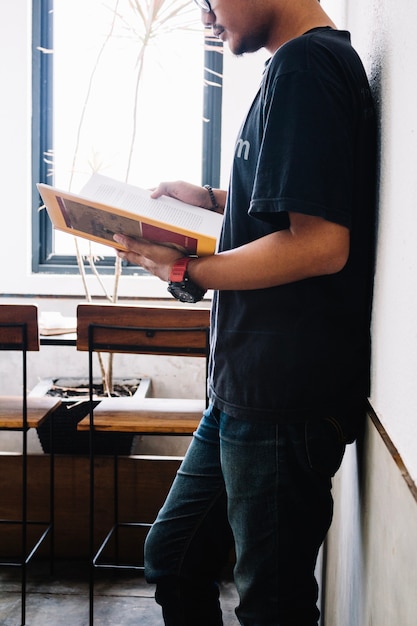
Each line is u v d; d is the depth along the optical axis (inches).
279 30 50.3
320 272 44.3
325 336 46.8
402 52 39.1
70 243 127.7
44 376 121.7
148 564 60.6
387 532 39.4
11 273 123.8
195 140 125.9
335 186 43.1
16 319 77.9
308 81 43.3
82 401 99.9
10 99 122.2
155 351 76.0
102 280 122.6
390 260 41.6
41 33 123.2
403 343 37.1
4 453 100.3
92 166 109.9
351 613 53.7
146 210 56.3
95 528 100.9
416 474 32.8
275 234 44.9
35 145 124.8
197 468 59.1
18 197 123.3
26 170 122.8
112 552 100.7
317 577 83.7
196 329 74.5
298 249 43.5
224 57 120.6
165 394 122.2
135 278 122.1
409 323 35.7
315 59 43.7
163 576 59.7
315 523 49.4
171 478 99.3
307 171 42.6
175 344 75.5
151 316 75.0
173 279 48.3
